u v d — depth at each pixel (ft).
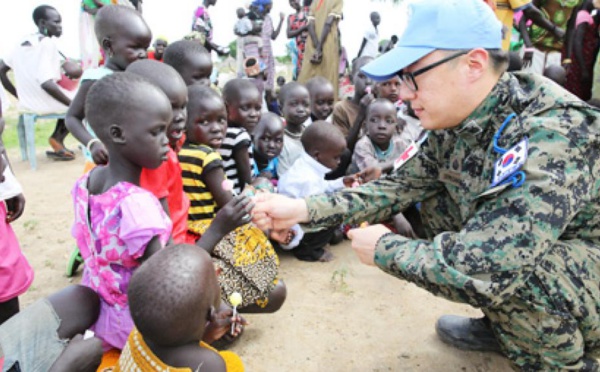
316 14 27.63
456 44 6.02
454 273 5.79
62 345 6.21
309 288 10.79
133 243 6.24
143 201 6.36
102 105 6.31
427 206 8.49
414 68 6.29
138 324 5.04
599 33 16.85
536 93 6.30
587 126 5.85
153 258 5.21
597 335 6.58
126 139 6.38
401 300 10.24
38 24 21.40
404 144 14.58
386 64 6.26
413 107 6.71
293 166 12.63
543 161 5.71
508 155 6.01
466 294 5.83
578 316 6.37
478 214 6.16
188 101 9.65
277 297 8.92
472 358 8.39
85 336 6.45
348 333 9.06
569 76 18.60
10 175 8.49
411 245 6.30
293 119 14.49
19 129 22.93
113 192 6.40
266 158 13.65
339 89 29.81
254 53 33.04
